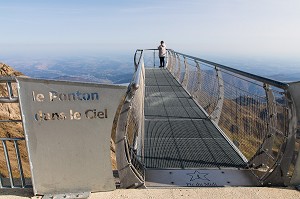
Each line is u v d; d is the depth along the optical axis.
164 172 3.51
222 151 4.28
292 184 2.89
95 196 2.66
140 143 4.25
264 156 3.41
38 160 2.63
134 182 2.94
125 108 2.73
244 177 3.41
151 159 3.99
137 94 3.75
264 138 3.34
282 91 2.80
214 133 5.14
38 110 2.51
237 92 4.20
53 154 2.62
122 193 2.72
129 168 2.90
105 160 2.66
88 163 2.66
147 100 8.16
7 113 9.30
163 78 13.09
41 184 2.70
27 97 2.48
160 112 6.73
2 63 12.91
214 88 5.96
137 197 2.65
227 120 4.85
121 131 2.79
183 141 4.75
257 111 3.50
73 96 2.49
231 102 4.59
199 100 7.58
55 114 2.53
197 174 3.47
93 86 2.47
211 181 3.30
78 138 2.59
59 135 2.57
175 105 7.51
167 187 3.10
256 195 2.68
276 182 2.95
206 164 3.80
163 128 5.47
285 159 2.86
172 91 9.69
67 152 2.62
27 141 2.59
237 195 2.68
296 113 2.70
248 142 3.82
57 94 2.48
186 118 6.16
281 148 2.90
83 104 2.51
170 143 4.66
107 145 2.61
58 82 2.45
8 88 2.50
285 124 2.86
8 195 2.74
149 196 2.67
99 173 2.69
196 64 8.05
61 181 2.69
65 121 2.54
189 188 2.85
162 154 4.18
